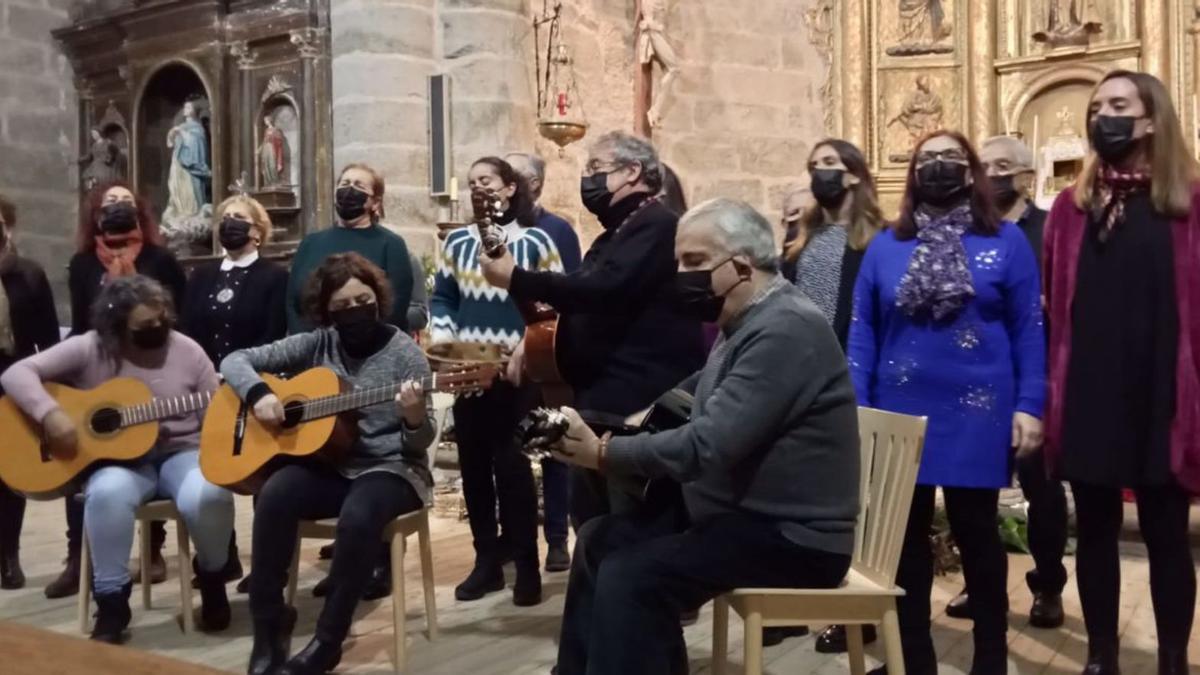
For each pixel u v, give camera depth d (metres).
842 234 3.31
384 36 6.30
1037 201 6.96
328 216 6.85
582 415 2.96
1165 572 2.66
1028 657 3.22
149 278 3.64
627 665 2.17
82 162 7.98
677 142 7.32
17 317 4.06
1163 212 2.58
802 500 2.27
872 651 3.25
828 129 7.70
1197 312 2.55
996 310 2.79
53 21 8.03
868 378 2.92
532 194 3.88
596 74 7.09
